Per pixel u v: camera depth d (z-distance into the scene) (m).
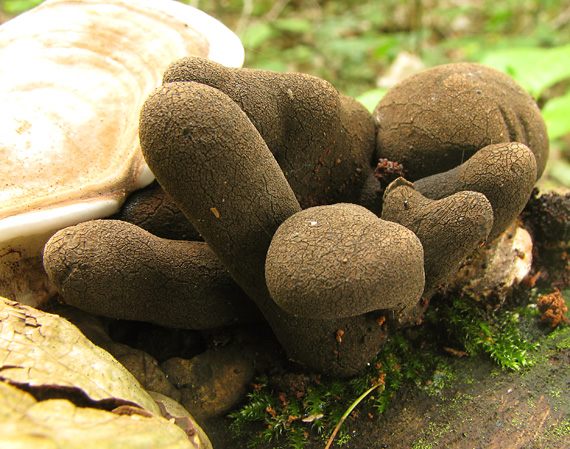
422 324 0.13
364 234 0.09
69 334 0.10
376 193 0.12
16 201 0.11
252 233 0.10
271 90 0.11
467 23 0.35
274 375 0.12
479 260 0.13
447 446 0.11
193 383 0.12
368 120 0.12
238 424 0.12
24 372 0.09
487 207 0.10
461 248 0.10
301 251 0.09
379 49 0.27
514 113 0.12
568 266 0.14
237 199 0.10
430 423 0.12
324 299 0.09
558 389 0.12
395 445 0.11
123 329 0.13
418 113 0.12
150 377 0.12
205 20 0.14
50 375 0.09
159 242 0.11
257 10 0.33
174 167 0.10
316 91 0.11
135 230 0.11
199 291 0.11
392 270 0.09
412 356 0.13
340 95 0.13
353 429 0.12
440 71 0.12
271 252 0.10
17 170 0.12
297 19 0.33
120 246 0.10
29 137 0.12
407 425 0.12
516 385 0.12
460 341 0.13
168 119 0.09
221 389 0.12
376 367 0.12
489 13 0.35
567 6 0.35
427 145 0.12
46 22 0.14
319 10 0.35
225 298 0.11
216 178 0.10
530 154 0.11
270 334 0.12
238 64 0.13
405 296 0.09
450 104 0.12
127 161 0.12
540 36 0.30
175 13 0.14
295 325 0.11
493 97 0.12
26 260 0.12
